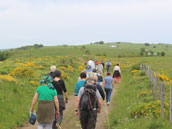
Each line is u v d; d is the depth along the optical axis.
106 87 14.91
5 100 13.26
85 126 9.26
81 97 9.16
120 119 11.63
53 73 10.59
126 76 32.88
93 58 85.38
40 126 8.91
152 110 11.58
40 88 9.02
